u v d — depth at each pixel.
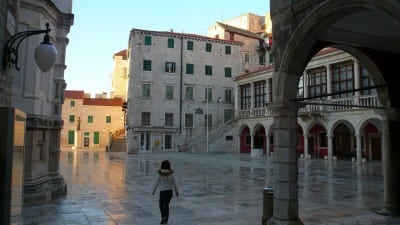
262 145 46.75
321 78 35.41
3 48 6.14
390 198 10.08
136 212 10.32
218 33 59.53
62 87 13.30
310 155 36.47
